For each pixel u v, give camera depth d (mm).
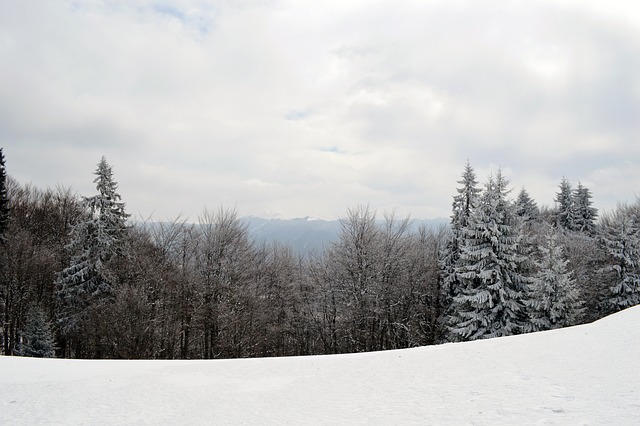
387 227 45625
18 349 36594
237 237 42375
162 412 10055
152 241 42531
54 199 53656
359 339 40750
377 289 41375
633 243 37938
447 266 41469
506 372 11203
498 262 33844
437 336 42938
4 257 38094
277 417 9008
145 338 32031
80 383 13484
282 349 45969
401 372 12453
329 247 46031
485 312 34000
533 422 7109
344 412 8938
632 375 9688
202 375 14328
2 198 40812
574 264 41781
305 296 46000
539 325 32438
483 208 35625
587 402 7945
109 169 38719
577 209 65875
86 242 37094
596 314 40969
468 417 7758
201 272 39906
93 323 32750
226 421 9000
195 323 38031
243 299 40031
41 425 9336
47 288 41312
